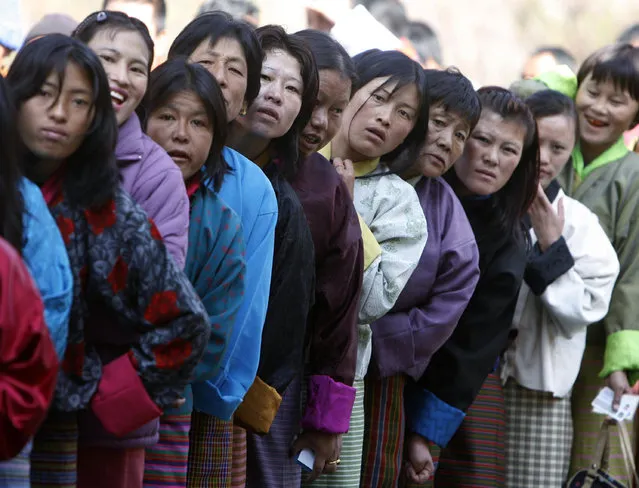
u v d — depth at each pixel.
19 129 7.66
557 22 22.95
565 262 14.17
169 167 8.67
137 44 8.62
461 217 12.61
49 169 7.93
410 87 11.60
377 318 11.46
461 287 12.36
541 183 14.63
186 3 17.59
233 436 10.08
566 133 14.59
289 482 10.80
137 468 8.52
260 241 9.68
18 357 6.57
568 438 14.63
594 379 15.49
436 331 12.20
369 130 11.55
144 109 9.12
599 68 15.55
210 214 9.22
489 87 13.37
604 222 15.48
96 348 8.01
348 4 20.36
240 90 9.75
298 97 10.27
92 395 7.87
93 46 8.54
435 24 22.12
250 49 9.77
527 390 14.43
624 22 23.20
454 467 13.76
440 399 12.94
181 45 9.77
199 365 9.03
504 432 14.26
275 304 10.06
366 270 11.26
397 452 12.37
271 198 9.84
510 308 13.37
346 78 10.84
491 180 13.06
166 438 9.02
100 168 7.84
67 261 7.55
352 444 11.45
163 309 7.84
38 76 7.62
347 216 10.80
